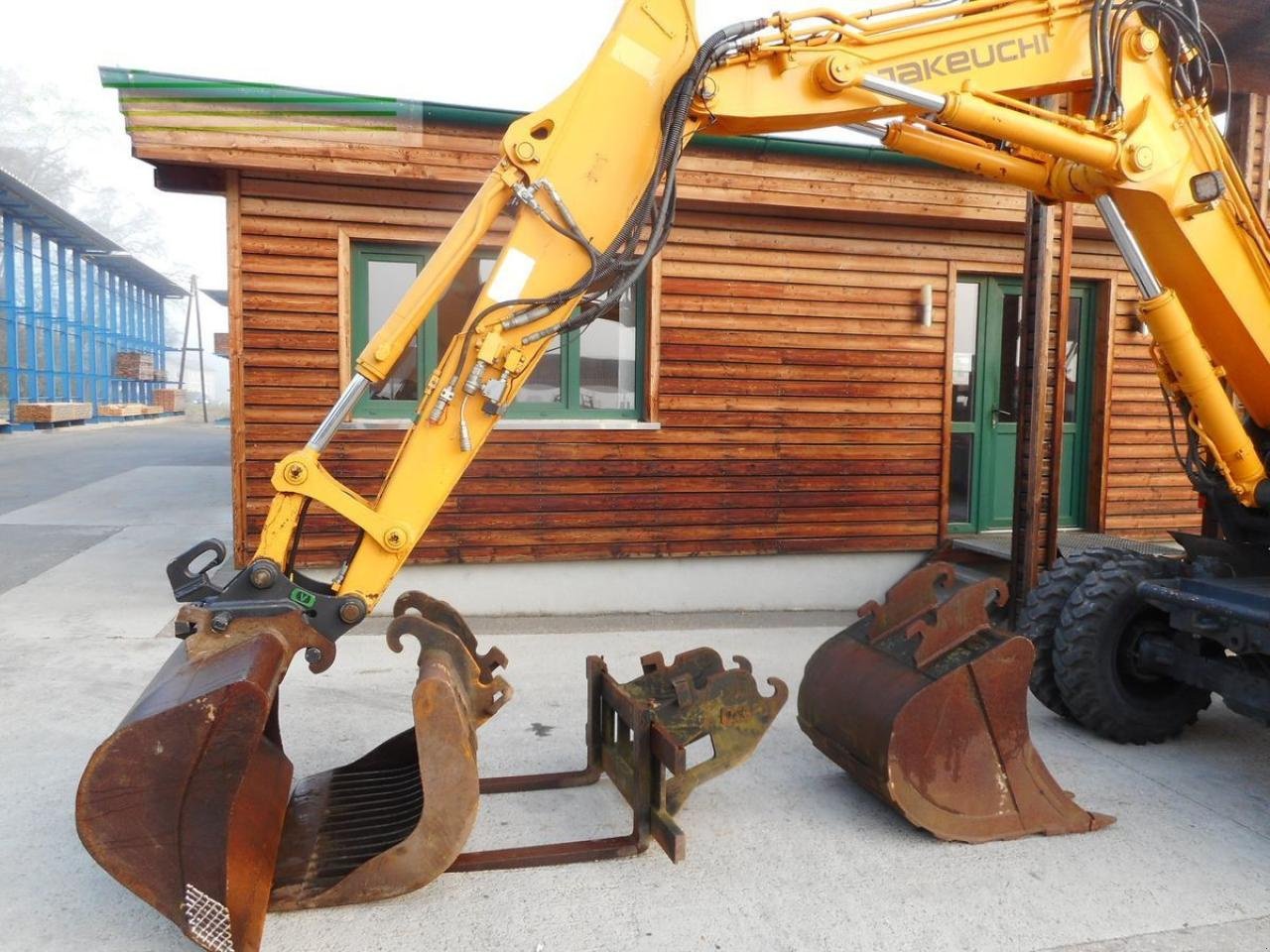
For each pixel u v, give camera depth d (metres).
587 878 2.93
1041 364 5.45
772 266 6.65
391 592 6.27
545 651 5.54
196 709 2.30
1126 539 7.06
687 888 2.88
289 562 2.88
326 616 2.80
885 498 7.04
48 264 26.42
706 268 6.54
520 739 4.12
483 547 6.31
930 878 2.96
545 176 2.87
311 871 2.79
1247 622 3.44
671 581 6.72
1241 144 5.25
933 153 3.50
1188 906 2.81
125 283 34.97
